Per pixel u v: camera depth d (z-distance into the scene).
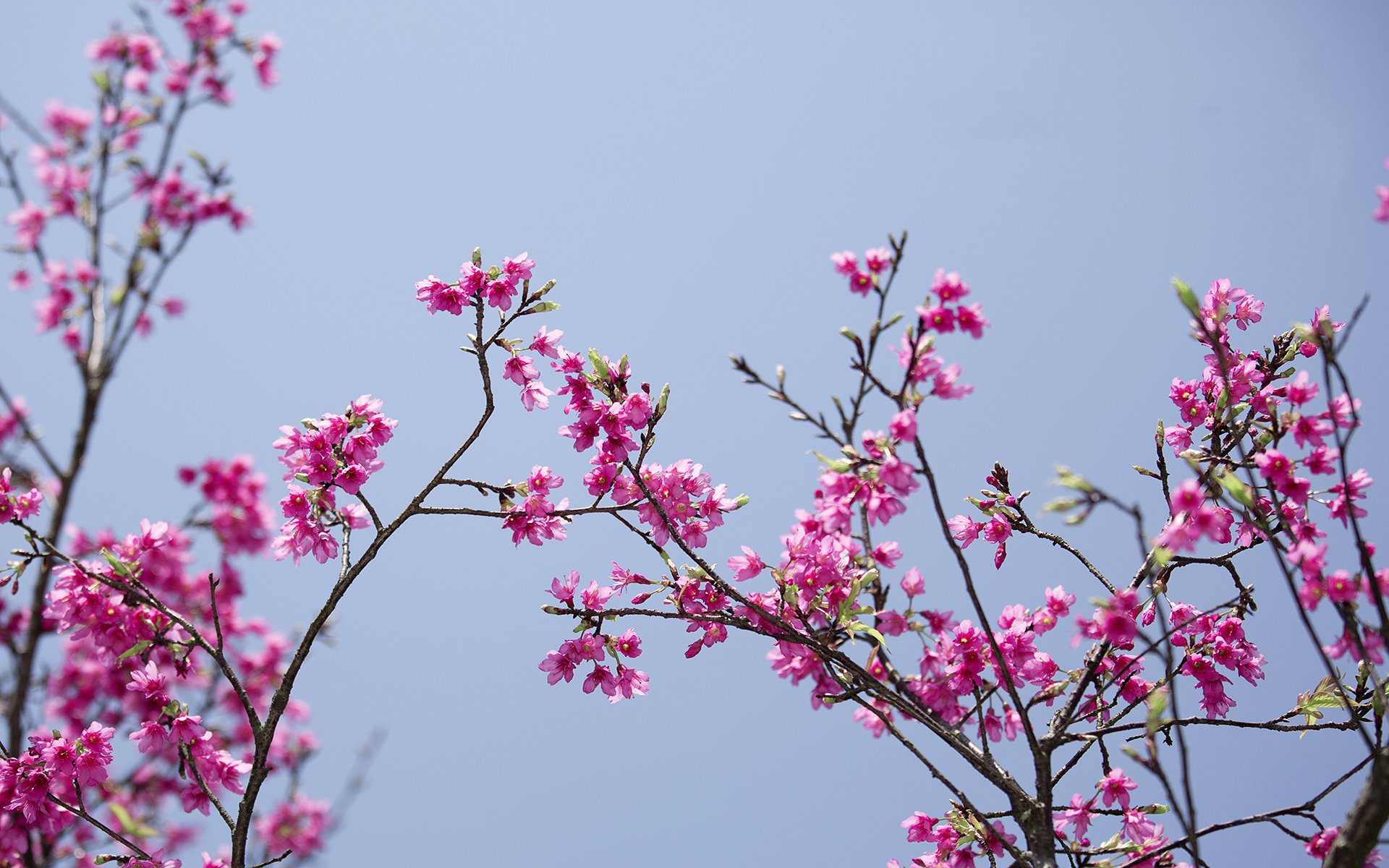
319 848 7.24
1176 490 3.08
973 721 3.93
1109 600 3.40
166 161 6.46
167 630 4.16
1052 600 3.85
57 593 4.08
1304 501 3.33
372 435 4.01
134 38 6.58
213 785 3.88
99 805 5.29
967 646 3.67
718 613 4.02
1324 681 3.64
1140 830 3.58
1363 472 3.39
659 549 4.00
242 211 6.73
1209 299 4.07
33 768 3.94
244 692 3.77
